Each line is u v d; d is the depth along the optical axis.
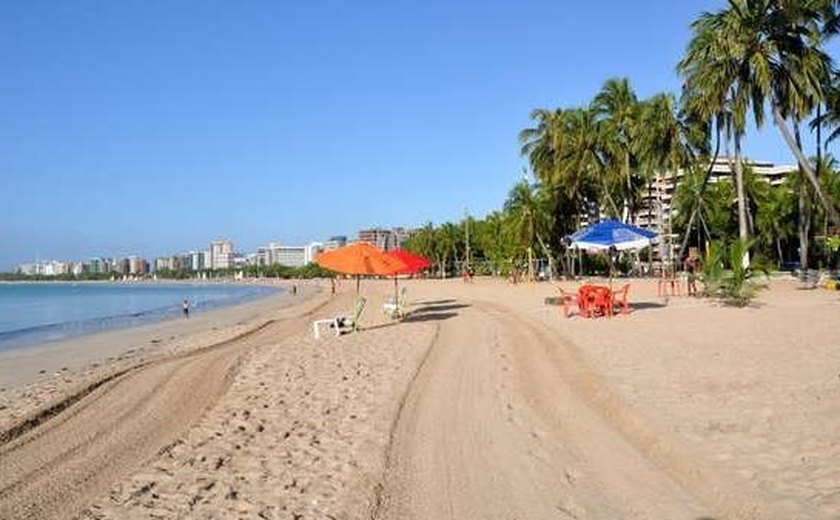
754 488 6.30
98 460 9.13
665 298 30.44
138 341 30.39
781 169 137.50
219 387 14.33
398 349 18.52
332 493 7.33
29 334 37.34
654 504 6.36
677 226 88.50
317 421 10.62
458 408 10.79
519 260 75.75
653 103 56.81
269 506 7.05
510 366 14.41
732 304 25.52
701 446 7.59
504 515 6.44
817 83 36.75
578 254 78.38
